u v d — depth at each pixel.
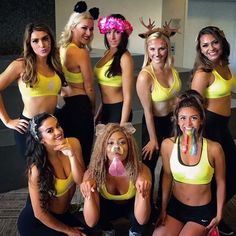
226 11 6.04
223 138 2.04
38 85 1.87
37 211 1.72
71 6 5.09
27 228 1.79
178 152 1.79
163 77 1.96
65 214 1.90
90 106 2.12
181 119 1.75
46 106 1.93
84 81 2.07
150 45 1.92
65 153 1.73
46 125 1.66
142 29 5.04
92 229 1.87
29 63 1.85
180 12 5.16
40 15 4.35
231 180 2.13
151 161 2.05
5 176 2.73
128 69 2.07
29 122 1.78
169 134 2.04
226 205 2.46
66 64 2.04
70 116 2.09
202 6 5.87
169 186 1.87
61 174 1.76
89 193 1.71
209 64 1.90
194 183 1.77
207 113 1.97
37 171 1.70
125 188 1.79
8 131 2.98
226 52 1.94
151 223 2.01
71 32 2.04
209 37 1.85
